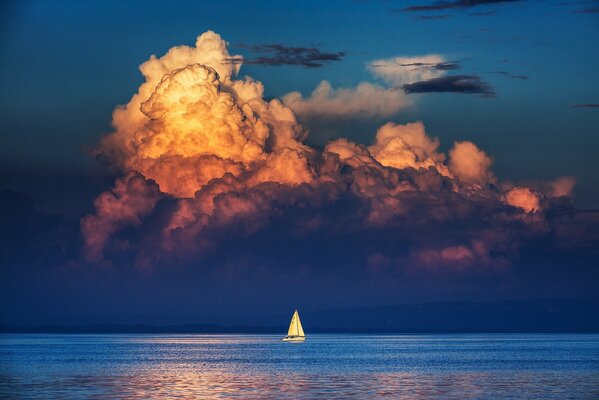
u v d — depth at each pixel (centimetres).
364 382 13688
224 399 11094
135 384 13250
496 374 15500
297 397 11350
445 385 13112
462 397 11369
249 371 16425
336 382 13688
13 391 12025
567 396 11494
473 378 14550
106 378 14462
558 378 14538
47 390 12169
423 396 11469
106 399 11012
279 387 12788
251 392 12000
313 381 13900
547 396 11506
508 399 11119
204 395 11588
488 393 11881
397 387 12756
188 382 13688
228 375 15312
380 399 11119
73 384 13188
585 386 12962
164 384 13275
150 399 11044
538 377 14762
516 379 14288
